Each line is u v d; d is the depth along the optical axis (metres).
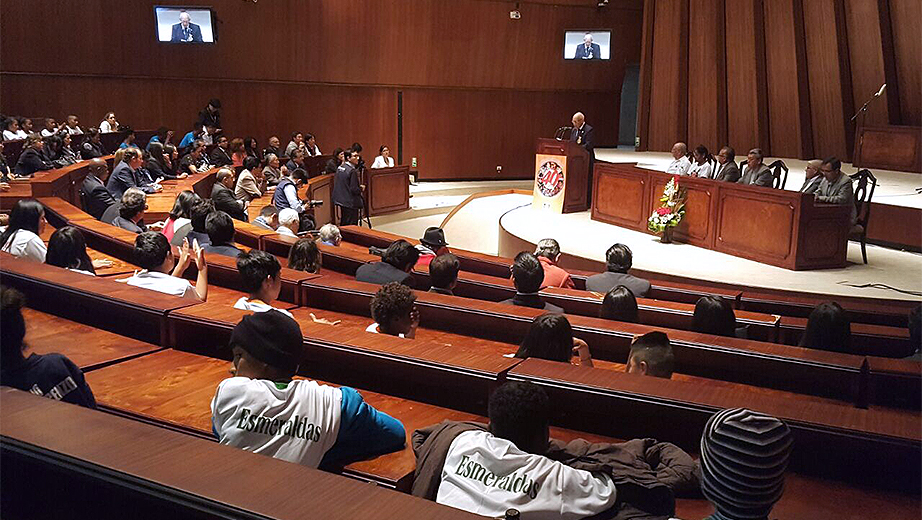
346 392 2.50
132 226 7.45
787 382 3.83
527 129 22.39
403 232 16.48
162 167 13.34
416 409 3.11
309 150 18.30
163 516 1.70
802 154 18.20
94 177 9.59
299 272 5.45
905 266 9.86
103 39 17.94
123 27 18.02
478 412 3.08
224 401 2.39
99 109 18.36
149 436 1.92
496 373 2.98
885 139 15.97
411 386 3.21
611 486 2.19
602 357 4.34
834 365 3.68
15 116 17.70
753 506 1.36
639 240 11.56
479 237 15.89
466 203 17.19
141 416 2.95
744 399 2.77
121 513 1.76
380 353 3.22
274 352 2.49
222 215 6.35
